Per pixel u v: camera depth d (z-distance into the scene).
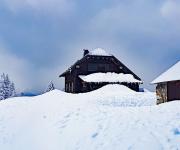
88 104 16.08
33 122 14.11
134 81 43.31
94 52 46.50
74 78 45.38
